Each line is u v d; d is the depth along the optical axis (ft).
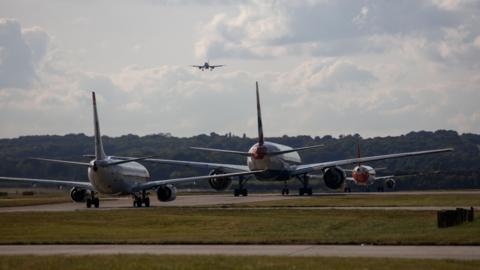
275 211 592.60
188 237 403.13
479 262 283.59
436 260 290.15
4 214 588.50
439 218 430.20
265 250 343.67
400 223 465.88
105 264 286.25
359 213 556.51
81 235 423.23
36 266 283.59
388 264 278.05
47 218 546.26
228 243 373.61
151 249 353.72
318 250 341.21
